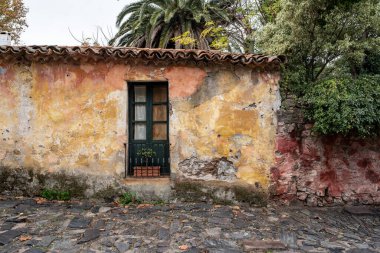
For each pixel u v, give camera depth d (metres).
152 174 6.21
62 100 6.19
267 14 11.16
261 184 6.14
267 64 6.07
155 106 6.48
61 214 5.38
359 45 6.54
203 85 6.20
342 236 4.99
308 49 6.94
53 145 6.17
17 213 5.35
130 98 6.43
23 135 6.19
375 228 5.42
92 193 6.12
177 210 5.69
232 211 5.74
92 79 6.19
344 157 6.26
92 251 4.14
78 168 6.15
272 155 6.16
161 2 13.97
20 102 6.20
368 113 5.47
